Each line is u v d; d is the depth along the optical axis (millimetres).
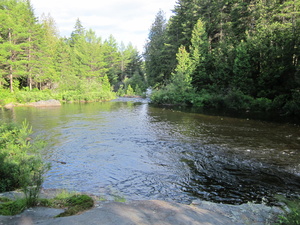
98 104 32062
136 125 15719
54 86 43969
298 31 21547
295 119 17000
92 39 64375
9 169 5527
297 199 5262
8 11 34344
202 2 37469
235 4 31609
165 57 41500
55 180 6723
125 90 55312
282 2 26938
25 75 36750
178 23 40250
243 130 13555
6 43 30938
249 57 25750
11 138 8344
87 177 6973
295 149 9602
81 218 2900
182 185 6391
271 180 6629
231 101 24953
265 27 26297
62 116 19859
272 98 23438
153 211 3441
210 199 5562
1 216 2861
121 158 8805
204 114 20891
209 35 36219
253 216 3816
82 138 12000
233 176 6969
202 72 32312
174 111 23609
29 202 3430
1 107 27266
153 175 7125
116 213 3160
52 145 10648
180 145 10562
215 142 10961
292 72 21734
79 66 52031
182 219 3201
